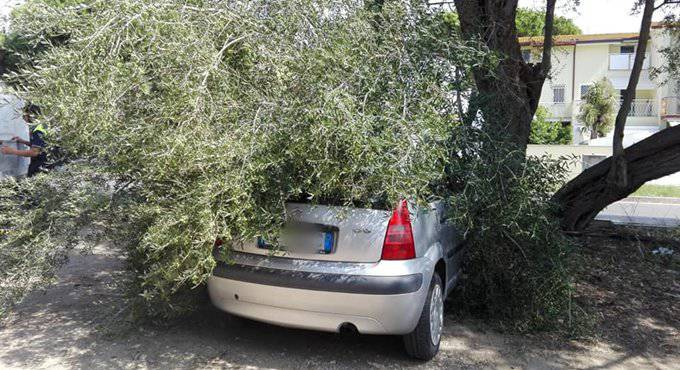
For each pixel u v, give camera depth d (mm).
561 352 4715
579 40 33531
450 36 4961
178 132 3516
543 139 28609
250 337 4836
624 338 5020
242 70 4090
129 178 4055
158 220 3641
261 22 4188
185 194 3598
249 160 3654
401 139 3764
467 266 5426
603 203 7613
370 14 4504
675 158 6840
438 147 4105
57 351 4410
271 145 3752
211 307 5230
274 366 4293
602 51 33562
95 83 3527
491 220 4859
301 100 3828
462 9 6449
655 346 4871
